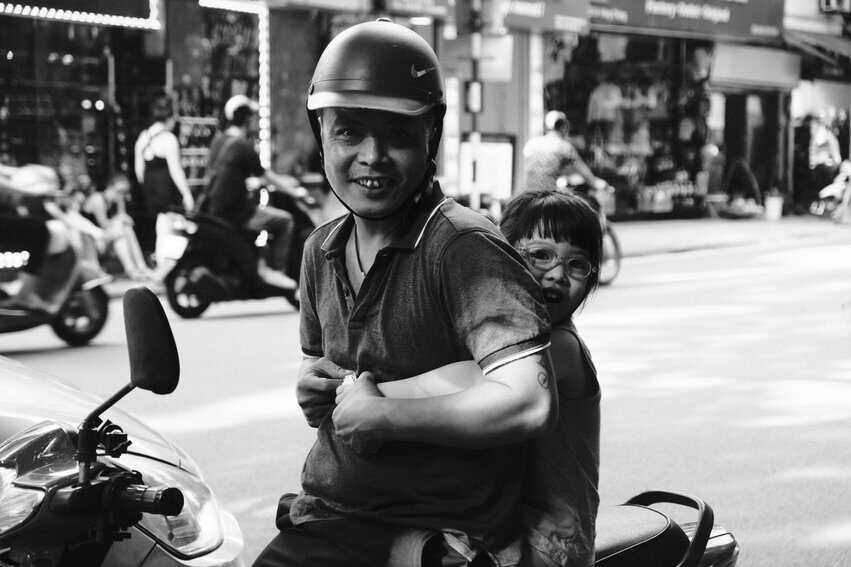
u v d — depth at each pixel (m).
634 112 26.12
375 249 2.36
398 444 2.29
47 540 2.13
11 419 3.33
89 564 2.25
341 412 2.24
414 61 2.26
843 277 16.16
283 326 11.46
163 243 11.81
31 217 9.59
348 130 2.29
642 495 2.99
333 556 2.33
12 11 14.88
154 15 16.14
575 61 24.55
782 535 5.36
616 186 25.97
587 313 12.33
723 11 27.00
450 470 2.28
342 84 2.24
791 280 15.76
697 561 2.72
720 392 8.35
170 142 15.11
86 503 2.10
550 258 2.57
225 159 11.71
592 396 2.52
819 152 31.38
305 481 2.42
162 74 16.83
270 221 11.90
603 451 6.72
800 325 11.57
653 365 9.34
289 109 18.34
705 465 6.45
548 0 21.92
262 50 17.92
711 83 27.97
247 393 8.14
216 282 11.80
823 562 5.04
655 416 7.60
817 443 6.96
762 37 28.19
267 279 11.95
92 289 10.10
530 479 2.41
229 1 17.36
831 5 29.98
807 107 31.42
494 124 22.05
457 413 2.19
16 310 9.55
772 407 7.89
